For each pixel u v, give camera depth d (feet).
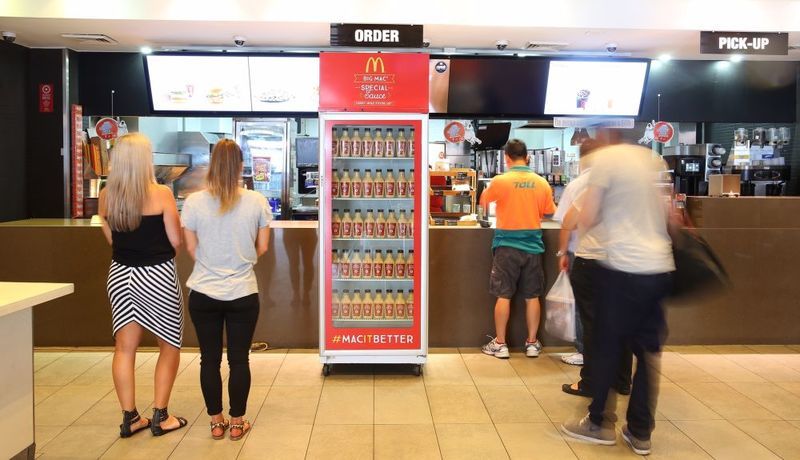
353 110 12.94
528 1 16.78
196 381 12.89
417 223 13.12
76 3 16.22
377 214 13.66
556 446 9.93
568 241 12.89
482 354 14.99
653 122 21.12
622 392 12.22
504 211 14.52
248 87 19.60
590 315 11.68
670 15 17.07
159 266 9.99
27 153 19.45
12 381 8.06
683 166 22.54
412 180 13.55
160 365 10.31
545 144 27.37
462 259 15.44
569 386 12.40
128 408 10.21
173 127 24.77
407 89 12.96
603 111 20.58
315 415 11.16
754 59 21.68
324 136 12.99
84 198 20.34
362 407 11.55
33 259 15.03
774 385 12.84
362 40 16.30
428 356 14.82
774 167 22.41
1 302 7.35
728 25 17.15
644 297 9.32
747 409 11.53
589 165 11.91
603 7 16.98
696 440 10.18
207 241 9.82
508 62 20.10
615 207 9.50
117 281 9.95
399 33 16.33
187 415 11.11
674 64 21.74
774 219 16.05
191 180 22.09
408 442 10.05
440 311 15.51
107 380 12.91
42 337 15.16
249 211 9.92
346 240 13.74
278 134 23.44
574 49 19.74
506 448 9.86
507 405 11.67
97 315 15.17
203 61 19.33
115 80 20.44
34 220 16.62
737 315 15.79
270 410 11.38
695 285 9.96
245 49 19.71
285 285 15.20
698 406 11.68
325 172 13.03
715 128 24.75
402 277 13.65
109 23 16.72
